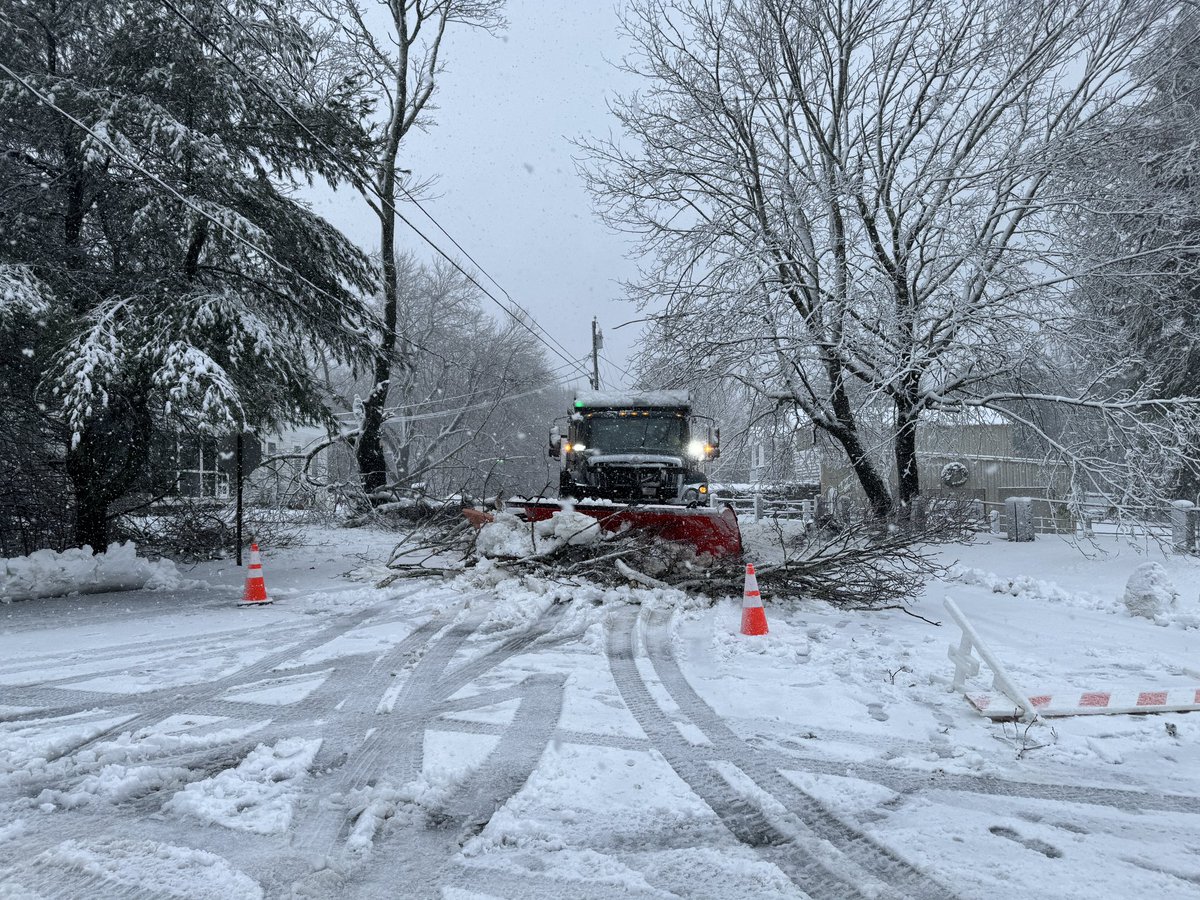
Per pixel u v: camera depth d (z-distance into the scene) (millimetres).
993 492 24000
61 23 11109
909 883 2854
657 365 18172
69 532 12281
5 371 10727
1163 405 14805
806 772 3965
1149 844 3162
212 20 11992
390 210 22344
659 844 3197
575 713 4949
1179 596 8914
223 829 3359
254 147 13094
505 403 40875
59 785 3850
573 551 10312
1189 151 15391
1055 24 16578
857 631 7734
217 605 9367
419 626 7758
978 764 4066
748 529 19641
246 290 13141
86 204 11828
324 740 4484
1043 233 16281
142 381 10695
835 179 16500
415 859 3088
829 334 16422
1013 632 7676
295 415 12594
